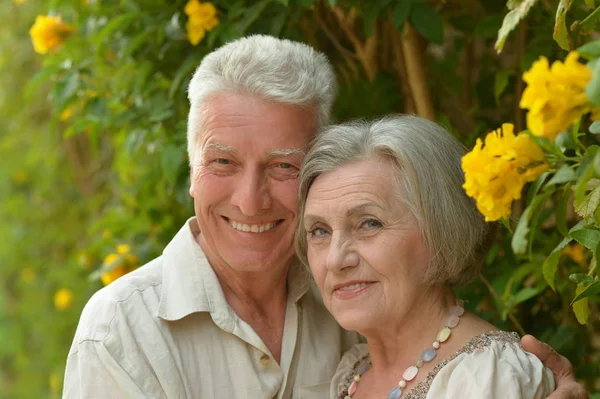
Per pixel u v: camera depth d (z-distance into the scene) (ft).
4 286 17.48
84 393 5.20
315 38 7.89
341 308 5.13
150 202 9.24
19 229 16.34
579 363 6.88
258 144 5.19
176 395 5.28
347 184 4.99
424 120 5.18
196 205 5.52
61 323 15.24
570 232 4.42
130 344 5.25
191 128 5.49
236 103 5.20
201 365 5.50
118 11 8.22
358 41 7.74
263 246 5.49
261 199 5.27
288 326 5.85
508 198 3.72
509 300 6.47
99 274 8.77
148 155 9.89
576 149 3.92
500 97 7.79
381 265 4.95
